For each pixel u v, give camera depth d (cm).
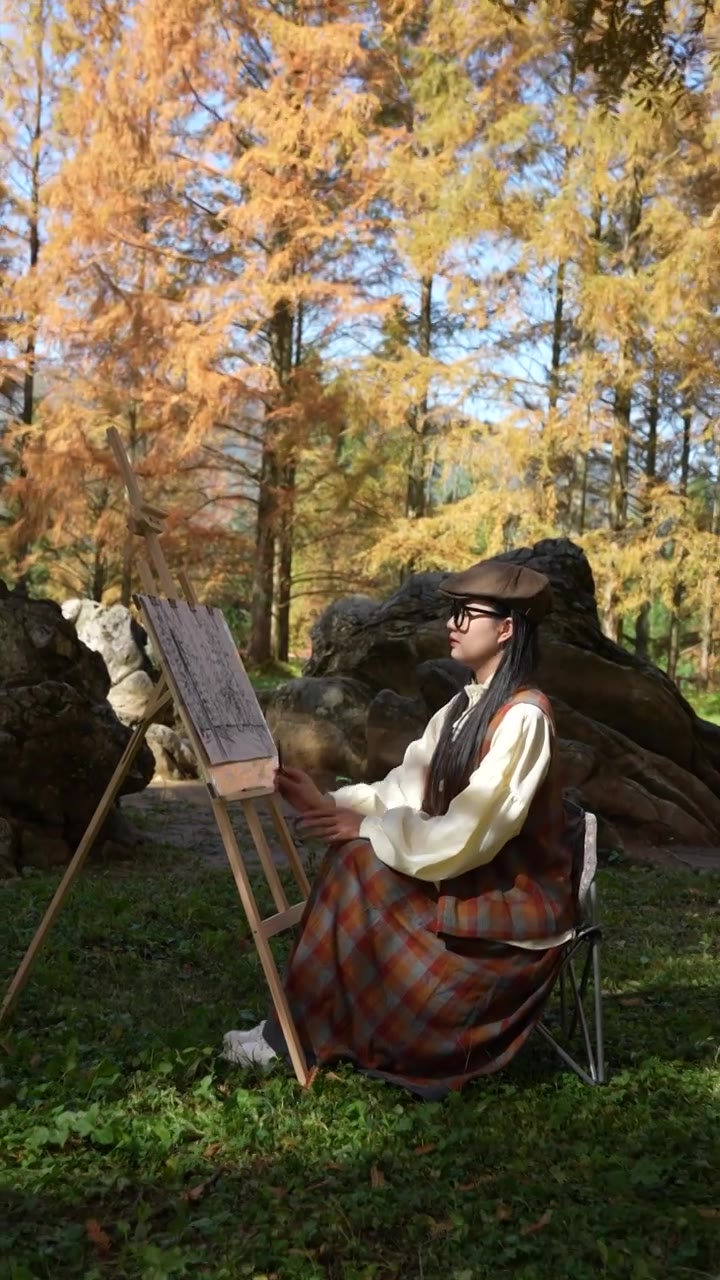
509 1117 325
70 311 2305
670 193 2203
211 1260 251
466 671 971
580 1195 283
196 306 2312
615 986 478
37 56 2581
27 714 696
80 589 3256
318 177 2458
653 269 2084
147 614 361
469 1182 292
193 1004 434
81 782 729
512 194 2159
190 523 2497
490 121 2197
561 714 993
